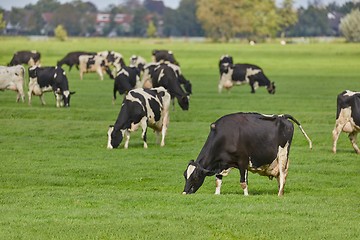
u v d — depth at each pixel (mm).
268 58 104250
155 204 18609
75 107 42750
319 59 102625
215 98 49625
